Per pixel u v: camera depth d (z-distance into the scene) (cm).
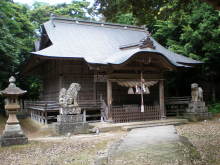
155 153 799
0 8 2198
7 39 2092
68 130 1384
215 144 936
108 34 2305
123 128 1463
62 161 812
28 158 880
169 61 1722
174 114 2109
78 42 2002
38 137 1387
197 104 1789
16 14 2573
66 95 1421
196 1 1210
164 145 915
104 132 1431
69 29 2153
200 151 828
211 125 1492
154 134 1208
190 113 1780
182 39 2200
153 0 1056
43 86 2392
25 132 1673
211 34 1936
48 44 2228
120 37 2316
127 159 753
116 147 938
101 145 1037
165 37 2605
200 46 2112
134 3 1030
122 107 1758
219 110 2045
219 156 755
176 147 870
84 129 1416
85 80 1906
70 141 1162
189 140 1042
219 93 2433
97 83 1939
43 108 1659
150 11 1098
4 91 1100
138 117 1714
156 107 1792
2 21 2083
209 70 2161
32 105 2083
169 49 2347
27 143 1130
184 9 1206
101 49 1992
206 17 1969
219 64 2134
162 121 1662
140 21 1152
